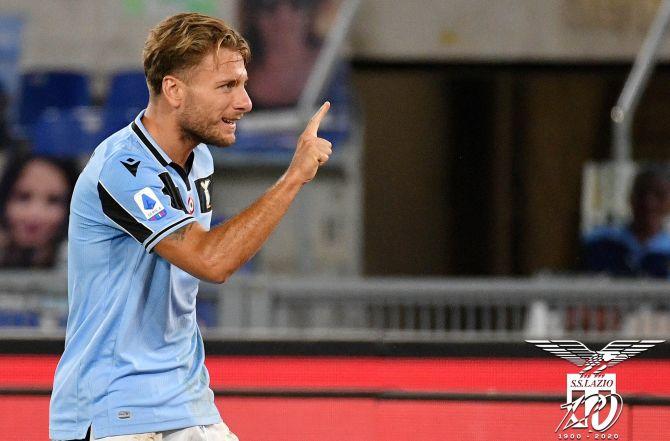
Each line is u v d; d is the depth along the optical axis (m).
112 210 12.06
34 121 49.97
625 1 51.53
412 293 31.42
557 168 53.69
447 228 54.00
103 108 50.06
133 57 50.47
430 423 17.34
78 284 12.39
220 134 12.48
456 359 17.36
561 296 31.28
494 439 17.22
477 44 52.00
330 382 17.52
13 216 49.25
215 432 12.73
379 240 53.78
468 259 54.19
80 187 12.31
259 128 48.84
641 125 52.94
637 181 51.38
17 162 49.53
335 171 49.31
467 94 53.34
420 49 51.91
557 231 53.94
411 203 53.81
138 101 50.06
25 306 31.62
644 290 30.97
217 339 17.59
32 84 50.34
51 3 50.38
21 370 17.53
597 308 31.12
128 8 50.44
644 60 42.38
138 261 12.23
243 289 30.84
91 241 12.27
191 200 12.72
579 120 53.19
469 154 53.84
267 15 49.78
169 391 12.32
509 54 52.12
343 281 31.28
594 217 51.94
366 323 31.38
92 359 12.20
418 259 54.03
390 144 53.34
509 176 53.88
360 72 52.53
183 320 12.63
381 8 51.75
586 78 52.88
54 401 12.39
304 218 42.78
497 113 53.53
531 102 53.34
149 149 12.34
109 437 12.06
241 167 48.62
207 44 12.19
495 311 31.83
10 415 17.47
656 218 51.19
